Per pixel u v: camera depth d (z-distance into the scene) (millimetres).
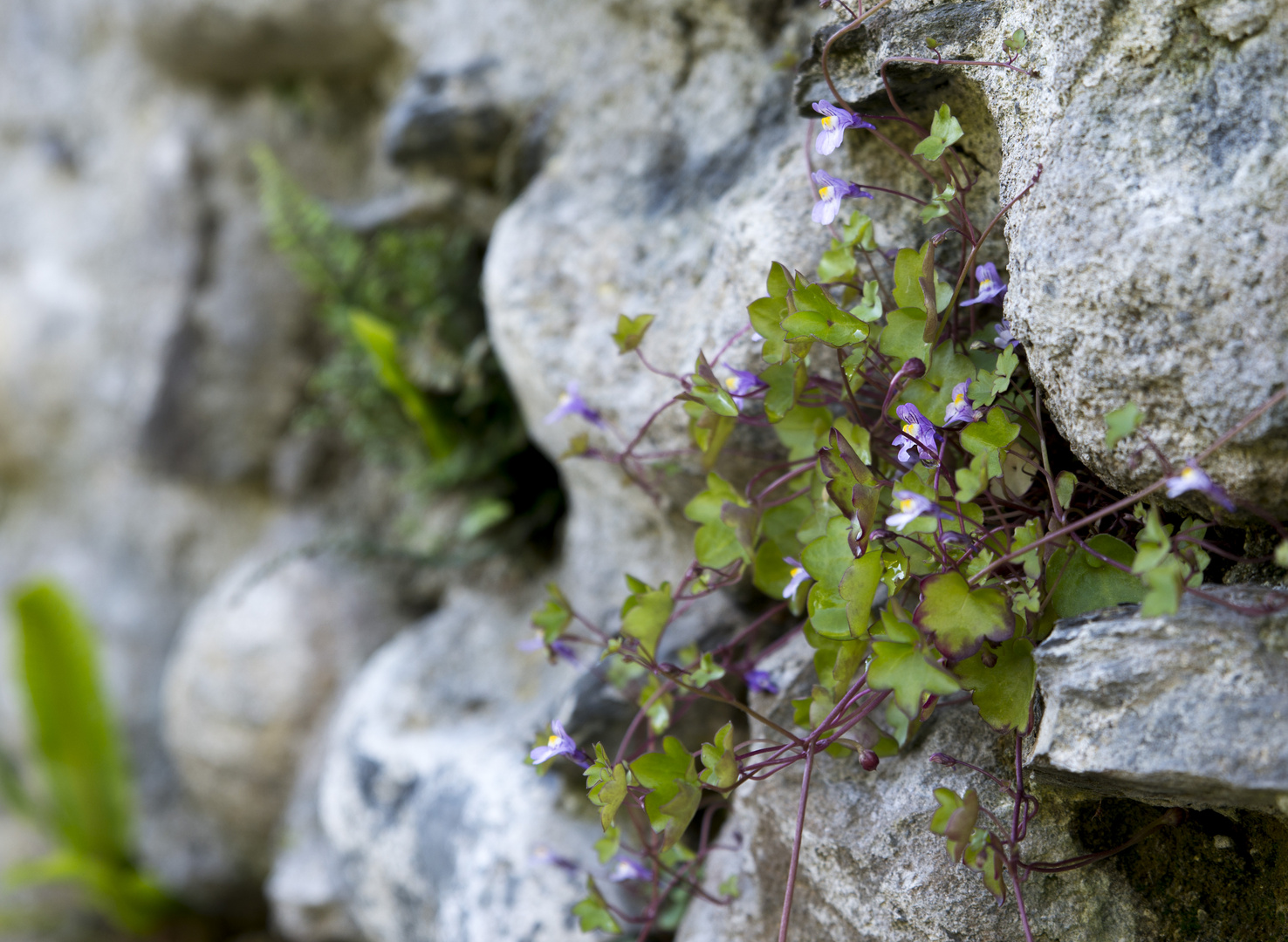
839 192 638
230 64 1142
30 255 1380
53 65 1375
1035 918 630
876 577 615
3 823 1430
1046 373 605
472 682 873
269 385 1178
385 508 1134
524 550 927
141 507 1319
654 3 790
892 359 649
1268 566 598
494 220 915
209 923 1271
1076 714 589
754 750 684
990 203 660
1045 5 611
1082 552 609
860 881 654
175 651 1278
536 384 781
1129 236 583
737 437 711
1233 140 577
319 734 1022
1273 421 564
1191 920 626
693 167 765
